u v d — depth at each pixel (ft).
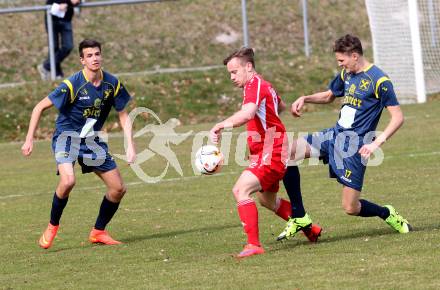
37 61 239.30
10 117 188.96
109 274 65.67
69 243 82.17
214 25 267.39
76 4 198.49
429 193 97.71
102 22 261.03
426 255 63.77
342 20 280.92
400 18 201.87
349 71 72.33
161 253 73.92
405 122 168.35
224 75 214.28
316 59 226.17
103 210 80.59
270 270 62.64
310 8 283.59
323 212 89.97
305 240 76.28
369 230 78.38
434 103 197.36
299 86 212.02
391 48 202.90
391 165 121.19
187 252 73.72
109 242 80.43
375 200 95.25
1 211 103.14
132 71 236.02
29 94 196.44
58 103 78.38
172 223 89.81
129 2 201.26
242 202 69.77
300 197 73.92
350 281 57.31
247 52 71.15
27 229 90.68
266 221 87.66
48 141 177.17
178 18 268.41
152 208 99.81
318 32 272.31
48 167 141.49
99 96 79.71
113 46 248.32
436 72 212.64
